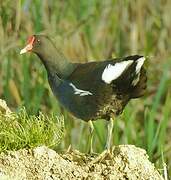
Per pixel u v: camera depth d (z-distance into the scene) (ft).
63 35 71.77
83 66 43.91
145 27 76.74
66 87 43.70
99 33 74.64
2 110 41.88
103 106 43.09
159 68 75.15
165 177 46.98
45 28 71.97
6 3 66.64
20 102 65.87
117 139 60.85
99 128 60.95
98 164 39.29
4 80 70.49
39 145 39.47
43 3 72.90
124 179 38.83
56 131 40.19
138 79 41.98
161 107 72.54
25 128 39.52
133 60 41.11
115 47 74.79
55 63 44.55
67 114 65.16
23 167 38.19
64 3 74.33
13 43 67.46
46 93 70.03
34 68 70.03
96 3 74.84
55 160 38.73
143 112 72.49
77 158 40.14
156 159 59.36
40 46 45.01
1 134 38.73
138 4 75.56
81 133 63.16
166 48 76.74
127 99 43.37
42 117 42.22
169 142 70.90
